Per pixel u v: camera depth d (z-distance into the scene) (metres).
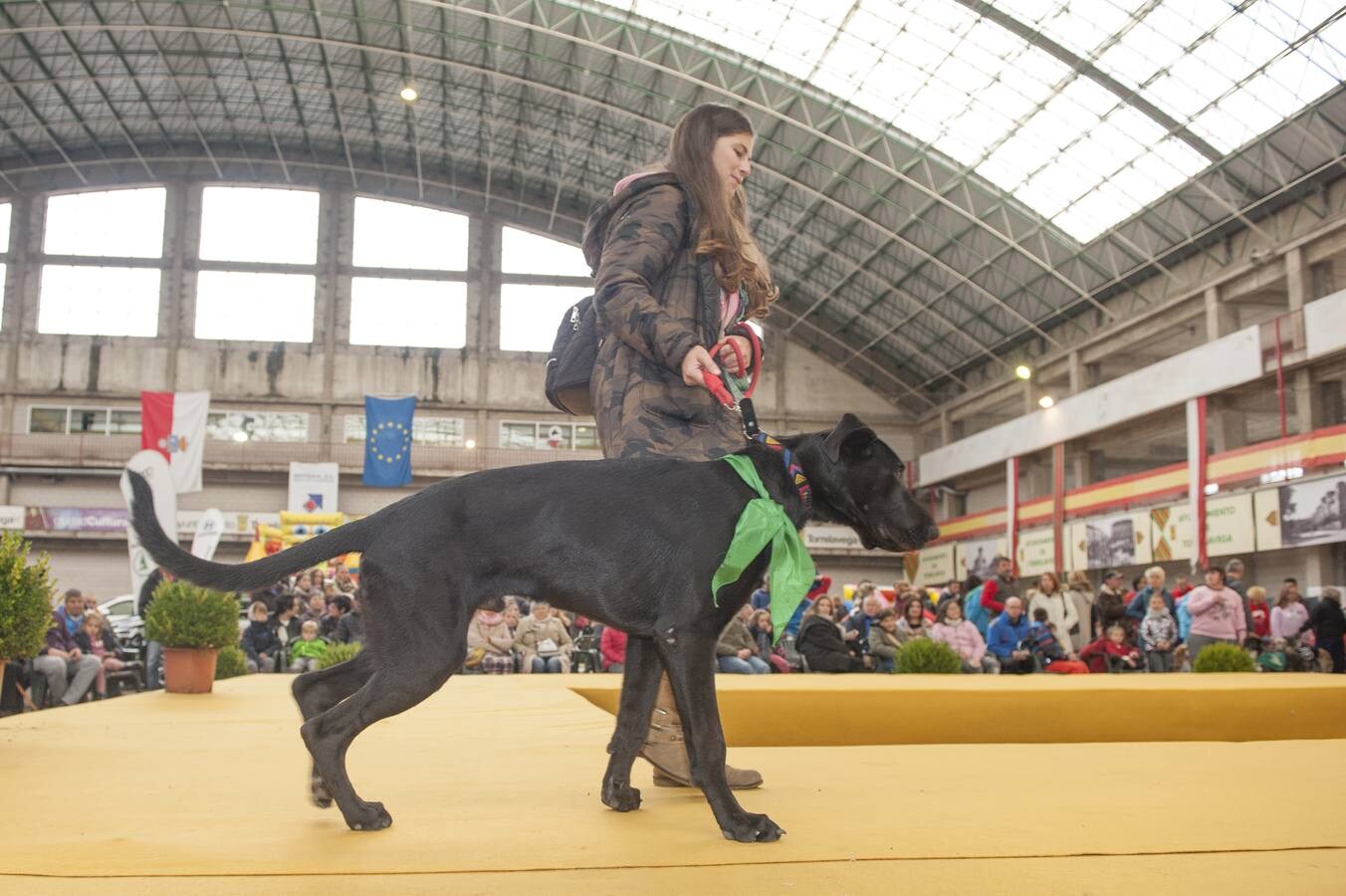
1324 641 12.87
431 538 2.06
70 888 1.55
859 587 15.89
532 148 32.59
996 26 21.22
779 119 27.11
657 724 2.52
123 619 16.34
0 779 2.84
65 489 32.06
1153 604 11.85
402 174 34.28
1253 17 18.70
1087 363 28.83
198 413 24.59
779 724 4.93
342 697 2.23
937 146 25.50
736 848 1.83
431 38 27.39
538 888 1.55
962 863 1.71
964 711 5.05
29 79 28.88
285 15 26.75
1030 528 28.89
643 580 2.05
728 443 2.54
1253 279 22.77
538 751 3.40
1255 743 3.80
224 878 1.61
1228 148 21.56
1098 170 23.81
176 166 33.88
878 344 35.38
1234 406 22.84
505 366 34.47
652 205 2.50
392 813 2.23
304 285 34.06
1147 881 1.59
